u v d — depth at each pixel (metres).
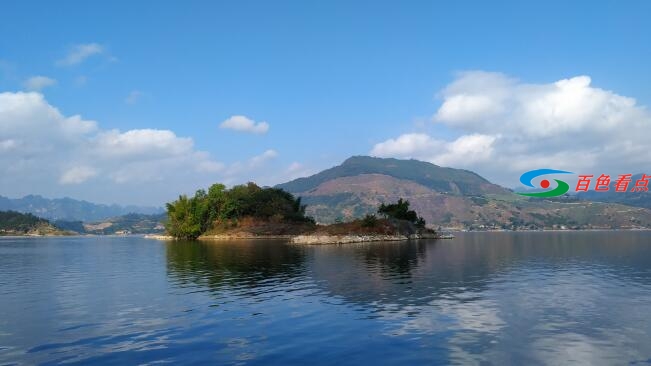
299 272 40.72
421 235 130.88
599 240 119.31
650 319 20.81
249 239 135.88
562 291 28.69
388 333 18.56
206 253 69.88
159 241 142.38
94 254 74.31
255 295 28.12
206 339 18.03
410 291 29.03
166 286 32.75
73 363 15.38
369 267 44.69
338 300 26.03
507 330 18.89
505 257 57.19
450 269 42.34
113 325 20.64
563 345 16.73
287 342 17.45
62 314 23.23
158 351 16.55
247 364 14.97
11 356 16.22
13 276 40.97
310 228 152.00
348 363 14.95
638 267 43.75
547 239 130.50
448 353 15.90
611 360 15.09
